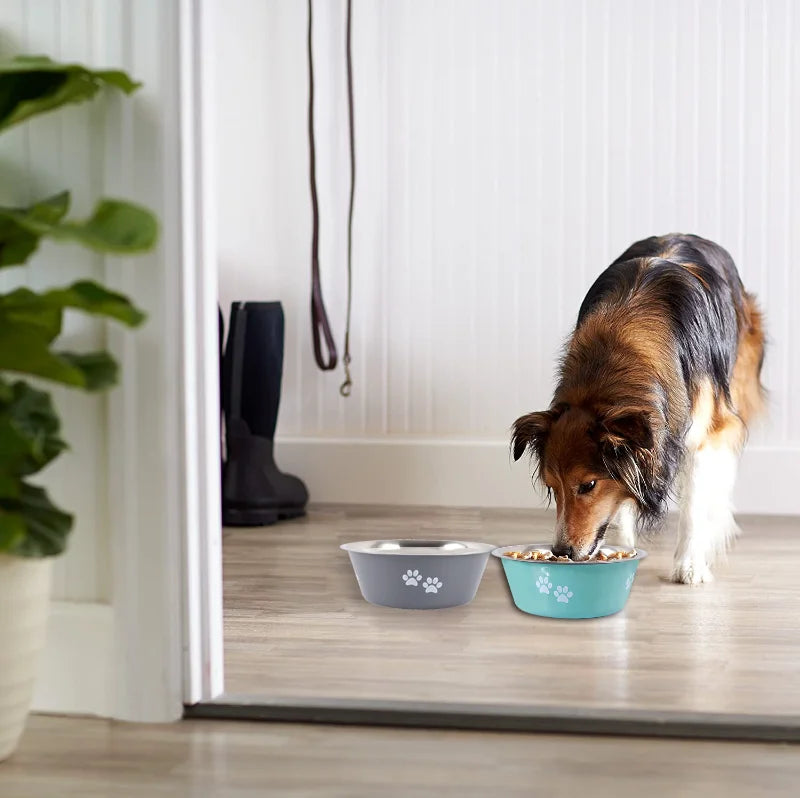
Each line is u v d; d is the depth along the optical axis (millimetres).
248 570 3359
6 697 1693
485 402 4703
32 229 1545
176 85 1917
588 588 2713
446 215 4668
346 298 4762
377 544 3043
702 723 1816
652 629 2627
